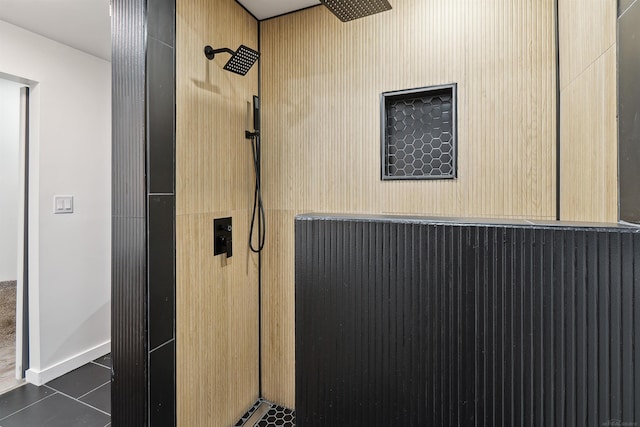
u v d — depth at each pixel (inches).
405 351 21.1
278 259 74.0
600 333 17.7
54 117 87.6
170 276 52.3
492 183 55.2
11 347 102.5
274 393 75.5
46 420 70.9
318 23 68.6
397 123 64.2
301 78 70.5
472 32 56.1
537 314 18.6
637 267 17.2
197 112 57.6
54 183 88.0
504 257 19.1
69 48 90.5
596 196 32.6
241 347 70.4
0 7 71.8
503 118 54.2
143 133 47.6
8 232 134.5
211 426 61.6
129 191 49.2
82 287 95.0
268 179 74.5
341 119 66.9
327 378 23.1
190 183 56.3
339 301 22.7
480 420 19.6
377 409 21.9
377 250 21.6
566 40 45.7
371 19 63.8
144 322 48.3
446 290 20.2
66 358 91.0
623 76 25.7
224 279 65.1
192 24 56.1
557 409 18.3
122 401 50.8
